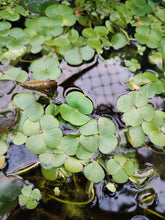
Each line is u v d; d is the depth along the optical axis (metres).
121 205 1.15
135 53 1.27
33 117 1.17
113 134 1.17
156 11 1.33
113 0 1.33
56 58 1.24
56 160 1.15
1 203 1.12
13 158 1.16
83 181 1.15
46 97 1.21
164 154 1.18
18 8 1.29
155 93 1.23
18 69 1.22
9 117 1.17
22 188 1.14
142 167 1.17
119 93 1.23
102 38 1.28
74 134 1.17
